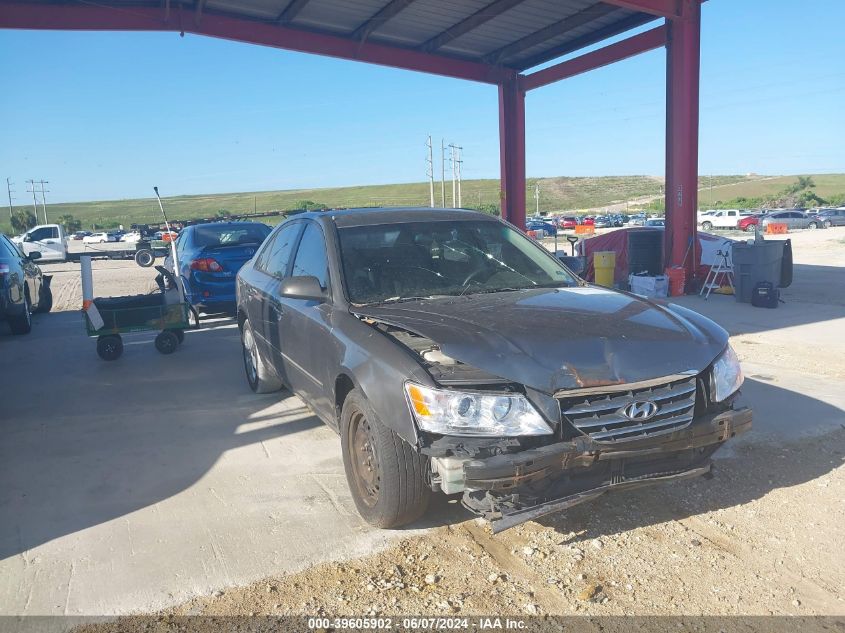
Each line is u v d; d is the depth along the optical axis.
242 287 6.53
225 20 14.18
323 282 4.57
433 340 3.47
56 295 15.98
